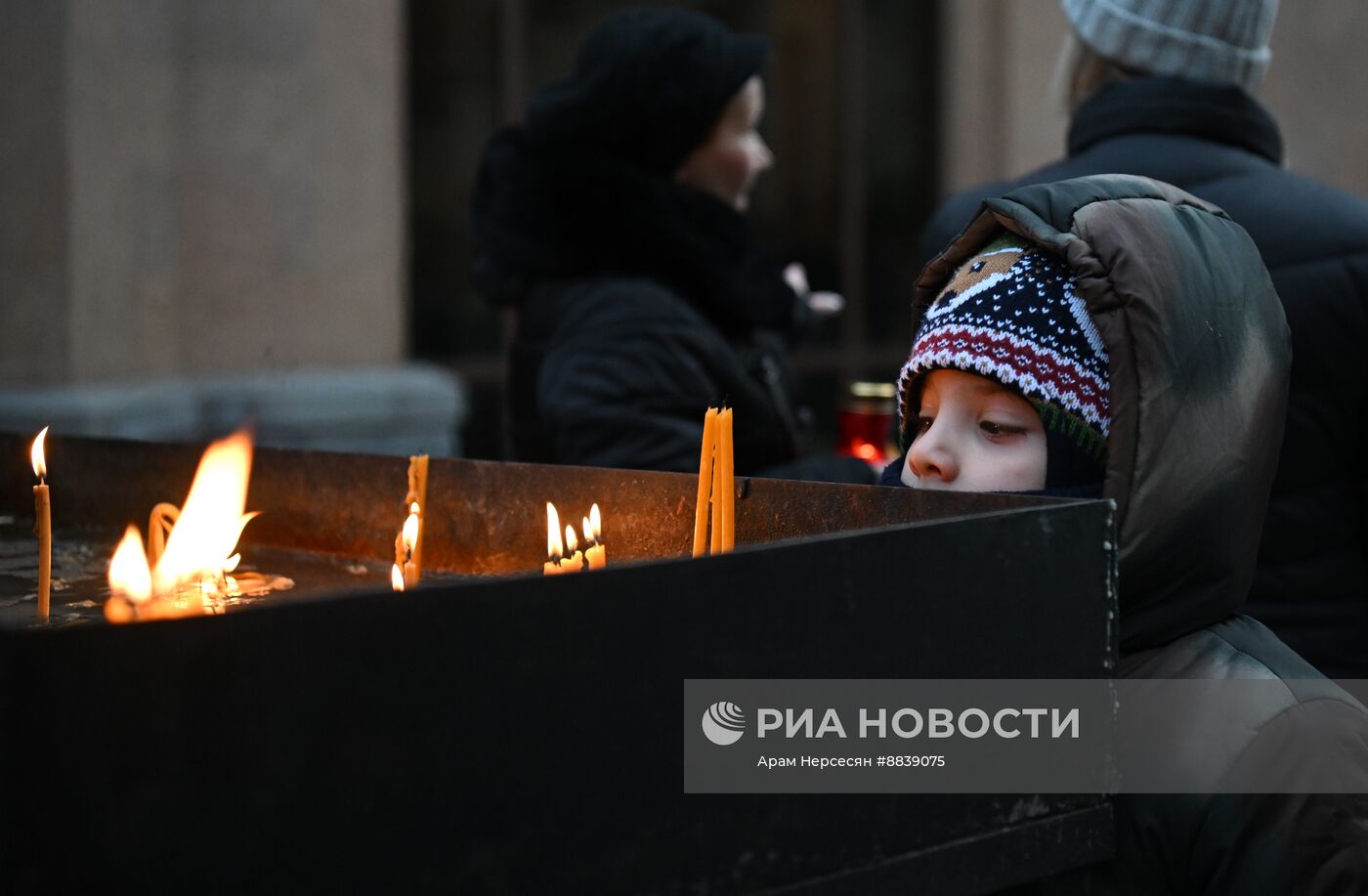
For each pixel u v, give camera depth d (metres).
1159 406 1.05
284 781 0.66
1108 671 0.95
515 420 2.35
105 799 0.63
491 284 2.35
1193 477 1.05
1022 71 6.83
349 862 0.68
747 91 2.32
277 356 5.52
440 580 1.28
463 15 6.20
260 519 1.47
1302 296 1.58
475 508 1.30
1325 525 1.59
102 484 1.60
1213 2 1.77
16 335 4.89
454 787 0.71
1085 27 1.86
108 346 5.02
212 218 5.39
